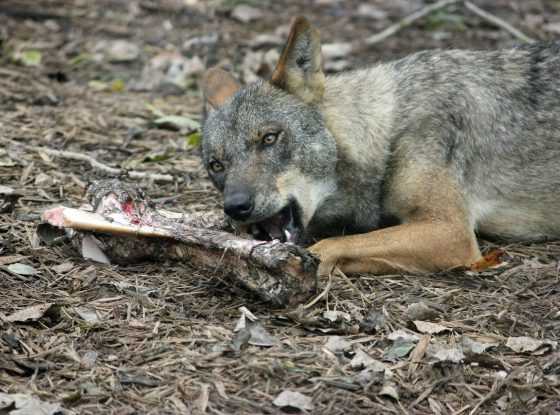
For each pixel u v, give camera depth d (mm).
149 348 8016
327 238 10969
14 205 10984
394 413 7297
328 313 8617
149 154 13195
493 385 7664
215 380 7555
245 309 8594
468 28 20594
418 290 9508
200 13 21406
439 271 10078
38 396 7230
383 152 10547
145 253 9578
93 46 18766
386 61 11336
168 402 7262
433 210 10289
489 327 8719
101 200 9688
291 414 7164
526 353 8211
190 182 12391
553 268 10055
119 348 8031
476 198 10906
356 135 10547
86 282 9164
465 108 10766
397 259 9914
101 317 8508
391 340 8320
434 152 10453
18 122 14141
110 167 12625
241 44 19312
